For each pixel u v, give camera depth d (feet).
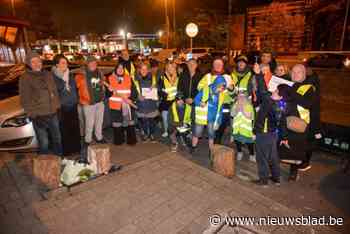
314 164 13.87
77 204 10.19
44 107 12.61
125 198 10.58
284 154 11.36
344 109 19.60
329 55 47.29
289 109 10.94
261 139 11.14
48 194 10.79
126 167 13.19
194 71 14.76
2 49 25.08
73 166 12.12
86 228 8.89
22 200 10.53
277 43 73.92
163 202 10.31
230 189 11.21
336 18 62.90
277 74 12.67
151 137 17.48
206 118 13.94
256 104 12.77
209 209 9.87
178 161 13.91
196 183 11.71
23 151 13.89
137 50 177.17
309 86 10.78
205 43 93.45
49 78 12.78
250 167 13.66
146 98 16.20
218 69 13.51
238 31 88.53
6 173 12.82
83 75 14.71
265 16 75.00
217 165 12.56
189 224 9.07
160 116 19.12
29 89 12.17
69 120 14.40
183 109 15.57
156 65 16.67
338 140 14.66
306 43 68.80
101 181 11.85
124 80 15.74
